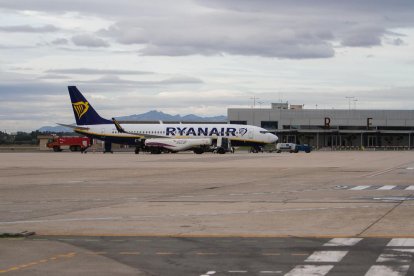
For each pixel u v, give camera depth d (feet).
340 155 371.15
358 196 102.32
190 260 49.11
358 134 638.53
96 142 593.42
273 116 622.95
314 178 150.82
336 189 116.98
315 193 108.58
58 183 135.74
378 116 631.56
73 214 79.15
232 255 51.01
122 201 96.27
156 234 62.03
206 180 144.77
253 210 82.89
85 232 63.52
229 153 424.87
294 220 72.49
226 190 116.37
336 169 195.21
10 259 49.44
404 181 138.92
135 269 45.93
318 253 51.52
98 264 47.65
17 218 75.15
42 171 186.19
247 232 63.26
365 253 51.29
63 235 61.57
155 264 47.65
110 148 446.60
